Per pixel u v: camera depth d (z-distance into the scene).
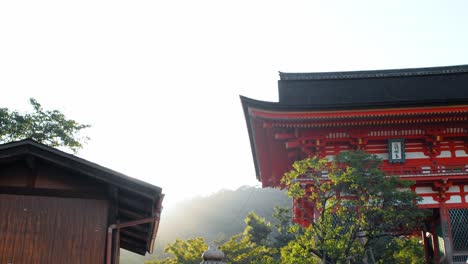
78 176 17.61
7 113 43.34
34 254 16.61
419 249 30.14
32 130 43.94
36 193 17.20
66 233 16.97
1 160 16.89
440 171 29.27
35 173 17.39
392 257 26.50
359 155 23.78
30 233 16.80
